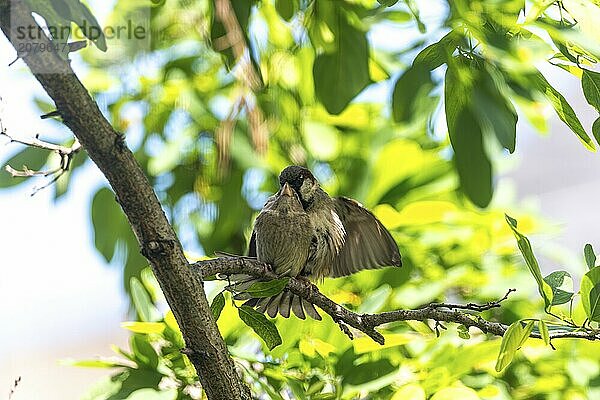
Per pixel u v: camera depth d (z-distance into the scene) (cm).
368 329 564
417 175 871
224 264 511
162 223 450
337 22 678
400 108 566
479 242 852
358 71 666
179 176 864
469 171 540
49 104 820
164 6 789
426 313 550
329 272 687
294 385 660
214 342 473
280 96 887
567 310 684
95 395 648
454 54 566
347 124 906
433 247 845
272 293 537
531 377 761
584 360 738
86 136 424
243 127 852
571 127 567
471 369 727
